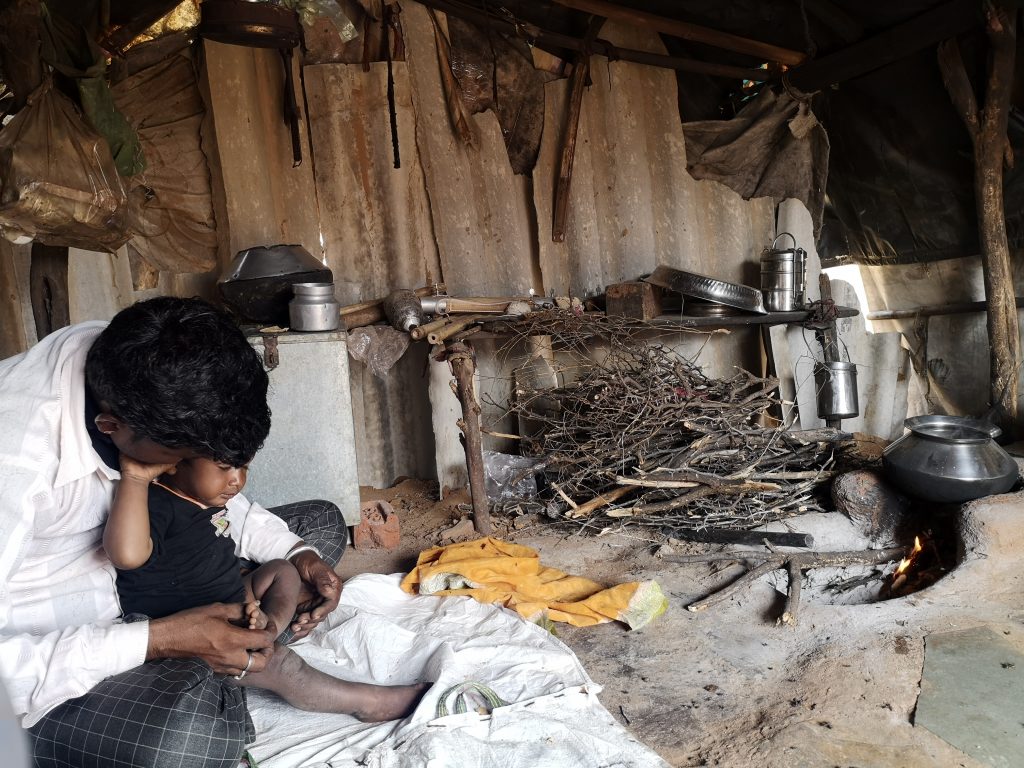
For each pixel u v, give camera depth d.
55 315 3.83
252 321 3.99
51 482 1.78
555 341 4.65
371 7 4.60
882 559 3.45
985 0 4.00
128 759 1.76
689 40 4.99
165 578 2.06
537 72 4.88
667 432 4.16
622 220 5.10
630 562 3.64
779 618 2.98
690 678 2.64
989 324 4.61
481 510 3.97
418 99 4.74
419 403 5.03
